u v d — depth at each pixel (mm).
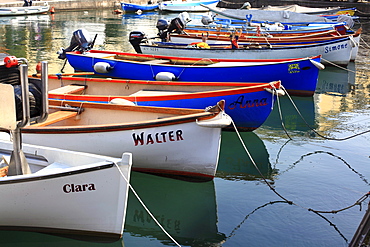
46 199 5113
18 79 5176
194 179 7039
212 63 12406
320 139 9453
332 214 6355
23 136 6996
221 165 8039
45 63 4871
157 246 5547
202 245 5594
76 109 7727
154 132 6555
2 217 5289
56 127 6781
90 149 6805
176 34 17609
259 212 6391
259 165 8039
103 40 21438
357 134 9727
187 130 6512
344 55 16219
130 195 6852
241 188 7125
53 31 23891
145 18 33250
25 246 5477
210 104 8680
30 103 5070
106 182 5000
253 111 8977
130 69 12375
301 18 24328
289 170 7828
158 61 12617
